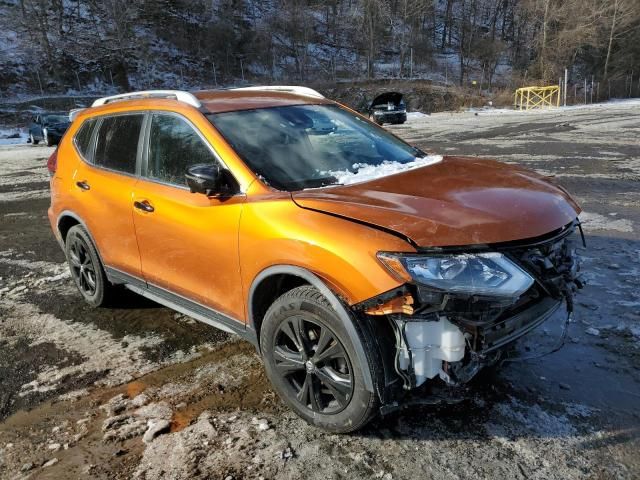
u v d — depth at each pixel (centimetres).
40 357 407
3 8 5912
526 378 336
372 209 273
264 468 272
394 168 354
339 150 374
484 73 6316
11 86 4828
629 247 568
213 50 6125
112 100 473
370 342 263
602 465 262
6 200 1089
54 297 530
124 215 405
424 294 245
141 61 5616
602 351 363
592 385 326
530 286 259
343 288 262
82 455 292
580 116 2588
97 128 464
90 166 458
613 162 1091
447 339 251
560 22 5700
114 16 5616
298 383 309
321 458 277
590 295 451
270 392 341
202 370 374
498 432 288
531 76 5719
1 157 2020
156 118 397
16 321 477
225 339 420
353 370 269
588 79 5938
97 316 478
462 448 278
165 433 305
